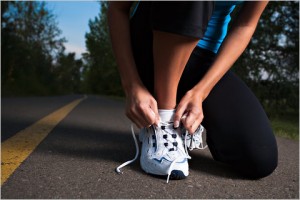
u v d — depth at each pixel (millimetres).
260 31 4117
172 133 1290
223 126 1352
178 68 1202
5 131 2121
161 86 1260
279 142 2430
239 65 4195
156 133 1286
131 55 1329
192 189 1150
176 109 1288
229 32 1371
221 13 1466
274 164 1335
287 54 4234
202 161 1608
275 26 4133
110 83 23500
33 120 2807
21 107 4293
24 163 1341
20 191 1006
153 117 1244
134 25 1422
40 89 12820
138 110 1253
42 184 1086
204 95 1291
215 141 1393
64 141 1889
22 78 11484
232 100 1373
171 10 1021
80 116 3508
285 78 4207
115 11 1350
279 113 4305
